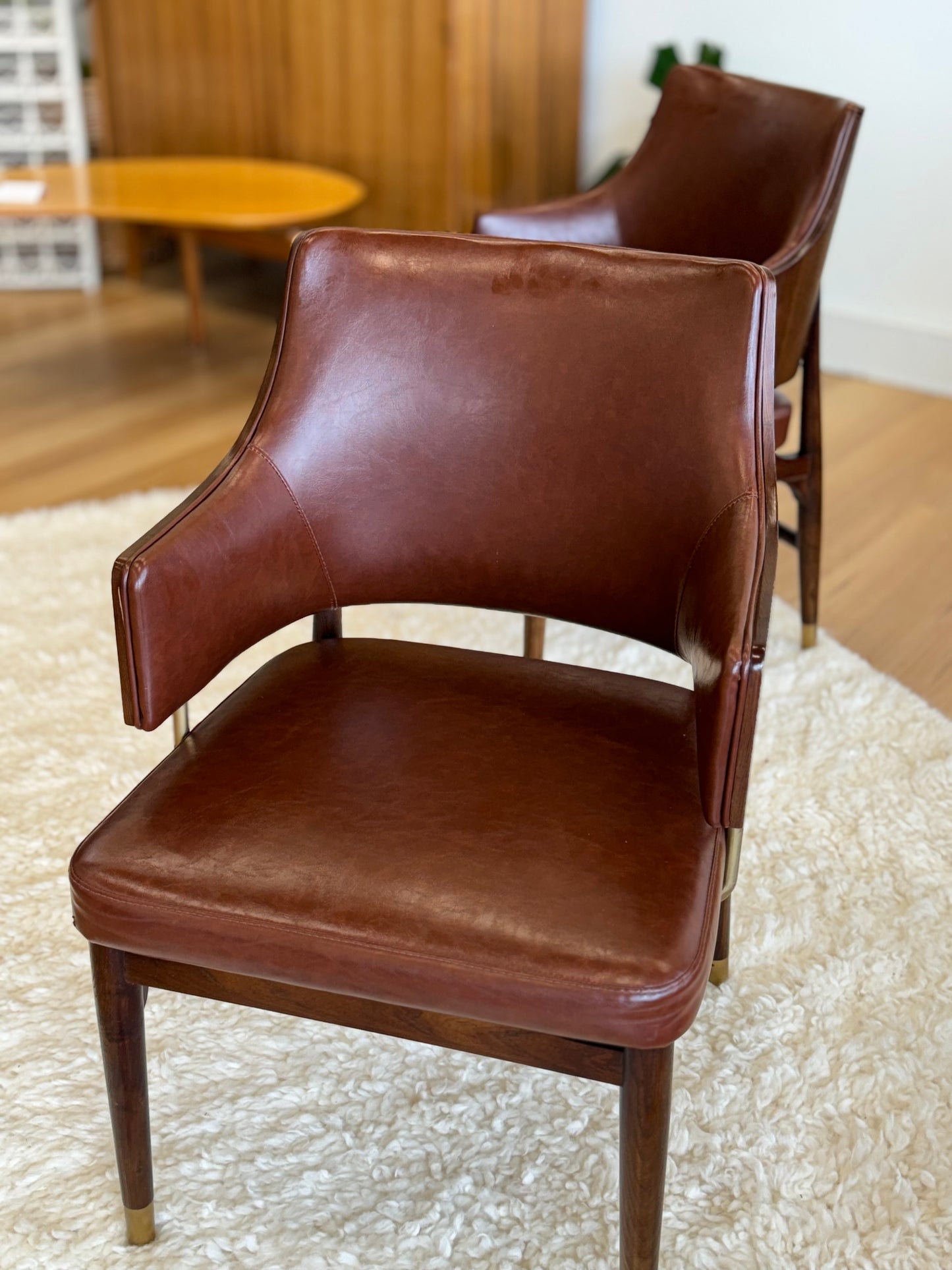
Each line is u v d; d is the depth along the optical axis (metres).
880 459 3.28
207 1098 1.47
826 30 3.59
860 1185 1.36
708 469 1.26
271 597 1.35
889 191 3.65
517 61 3.77
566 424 1.33
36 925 1.71
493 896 1.07
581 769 1.22
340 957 1.05
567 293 1.32
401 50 3.69
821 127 2.09
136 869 1.11
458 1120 1.44
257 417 1.36
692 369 1.27
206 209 3.43
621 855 1.11
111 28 4.28
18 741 2.09
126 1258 1.28
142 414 3.48
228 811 1.16
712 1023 1.57
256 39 3.98
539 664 1.42
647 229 2.36
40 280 4.51
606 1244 1.30
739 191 2.23
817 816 1.94
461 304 1.35
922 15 3.43
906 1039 1.55
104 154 4.49
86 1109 1.45
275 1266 1.27
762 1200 1.34
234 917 1.07
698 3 3.78
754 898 1.77
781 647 2.41
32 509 2.90
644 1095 1.05
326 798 1.17
